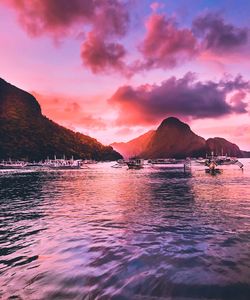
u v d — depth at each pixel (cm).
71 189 3906
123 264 901
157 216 1744
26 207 2234
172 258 953
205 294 693
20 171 12206
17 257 998
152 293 701
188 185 4309
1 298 687
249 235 1248
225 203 2291
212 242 1145
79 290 723
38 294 704
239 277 788
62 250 1066
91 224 1530
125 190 3628
